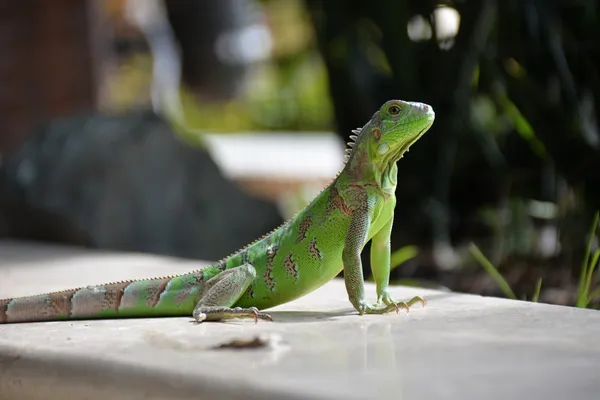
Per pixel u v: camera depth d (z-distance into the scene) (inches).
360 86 399.5
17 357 161.6
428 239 391.5
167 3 1029.2
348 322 181.6
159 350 156.4
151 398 142.6
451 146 370.3
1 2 668.1
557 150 340.5
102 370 150.0
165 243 484.1
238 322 184.9
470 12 350.6
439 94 363.9
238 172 713.0
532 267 356.5
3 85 671.1
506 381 130.8
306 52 987.3
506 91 349.7
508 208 386.3
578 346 154.6
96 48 660.1
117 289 196.2
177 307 196.1
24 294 243.0
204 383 136.6
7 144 671.1
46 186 475.2
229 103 1108.5
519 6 336.2
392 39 367.6
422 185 378.0
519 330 169.8
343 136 417.4
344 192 192.2
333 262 196.2
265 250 198.4
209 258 497.7
